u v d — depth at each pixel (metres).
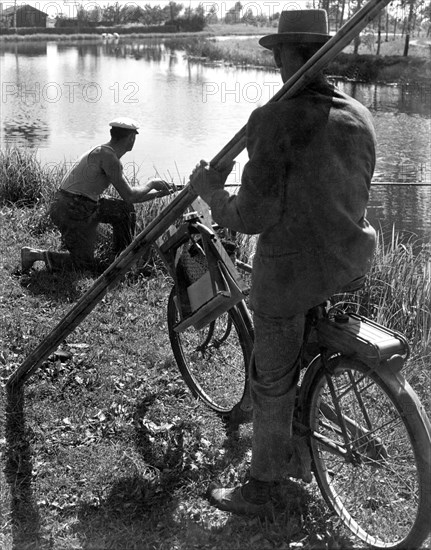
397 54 41.09
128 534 3.10
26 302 5.53
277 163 2.66
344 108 2.74
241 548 3.02
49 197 8.13
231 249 3.73
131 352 4.73
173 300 4.11
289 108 2.66
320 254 2.77
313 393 3.17
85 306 3.84
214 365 4.49
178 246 3.61
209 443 3.75
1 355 4.57
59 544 3.04
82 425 3.89
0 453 3.65
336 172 2.68
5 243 6.89
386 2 2.43
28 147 16.58
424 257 6.57
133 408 4.06
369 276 5.56
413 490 3.28
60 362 4.45
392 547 2.94
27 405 4.05
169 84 33.44
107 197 6.45
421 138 18.34
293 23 2.79
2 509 3.24
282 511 3.26
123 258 3.69
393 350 2.83
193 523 3.17
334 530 3.12
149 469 3.57
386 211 11.20
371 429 3.10
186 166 14.56
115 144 6.27
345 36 2.52
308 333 3.06
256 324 3.03
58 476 3.47
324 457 3.48
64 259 6.22
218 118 22.61
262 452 3.14
